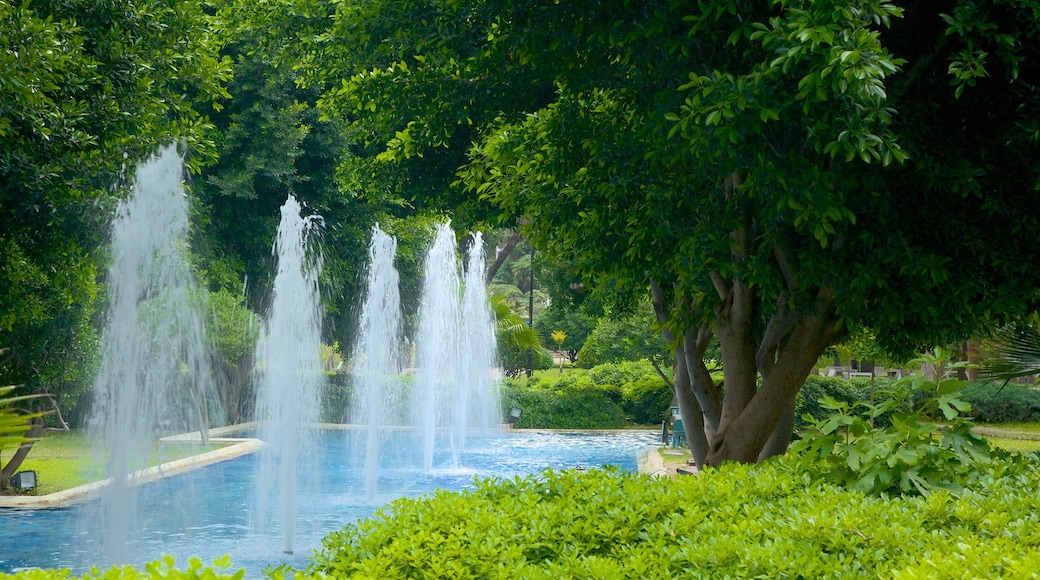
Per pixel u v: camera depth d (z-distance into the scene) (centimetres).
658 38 631
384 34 907
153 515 1313
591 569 385
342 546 464
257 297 2623
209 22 1492
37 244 1144
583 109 803
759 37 542
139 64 1187
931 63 675
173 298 1322
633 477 568
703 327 1009
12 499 1321
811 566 368
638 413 2925
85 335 1514
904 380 612
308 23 1387
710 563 389
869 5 523
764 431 782
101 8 1145
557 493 534
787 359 779
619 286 1062
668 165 731
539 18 694
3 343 1267
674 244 795
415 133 994
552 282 2331
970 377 2748
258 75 2314
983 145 668
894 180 684
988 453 574
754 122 563
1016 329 859
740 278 764
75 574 954
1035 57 648
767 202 648
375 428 1609
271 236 2509
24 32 953
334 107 1340
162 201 1255
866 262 708
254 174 2338
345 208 2595
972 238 686
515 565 400
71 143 1083
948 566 334
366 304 2734
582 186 819
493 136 941
